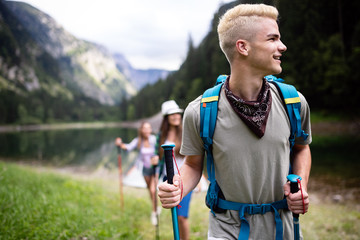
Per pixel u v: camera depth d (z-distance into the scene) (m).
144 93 141.75
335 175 10.53
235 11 1.46
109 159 21.09
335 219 5.39
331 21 37.66
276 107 1.47
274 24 1.44
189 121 1.56
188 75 68.81
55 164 19.19
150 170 5.07
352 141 19.27
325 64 34.00
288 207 1.46
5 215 3.46
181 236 3.42
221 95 1.51
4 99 143.12
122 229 4.16
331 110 33.25
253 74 1.45
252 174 1.45
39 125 143.62
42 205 4.21
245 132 1.43
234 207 1.50
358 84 31.14
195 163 1.66
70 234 3.35
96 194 6.96
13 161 20.77
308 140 1.58
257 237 1.47
